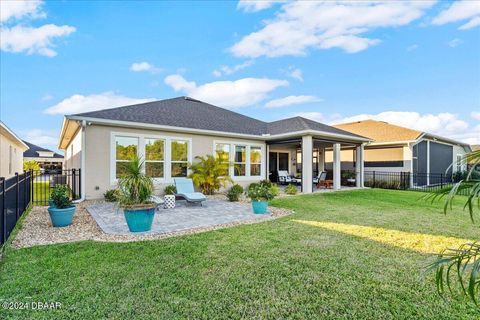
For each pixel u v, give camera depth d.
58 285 3.21
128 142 10.93
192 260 4.05
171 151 12.05
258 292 3.12
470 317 2.66
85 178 9.89
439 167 21.09
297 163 22.05
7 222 5.05
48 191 14.93
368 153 19.47
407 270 3.75
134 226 5.67
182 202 10.34
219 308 2.78
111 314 2.64
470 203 1.69
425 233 5.71
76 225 6.31
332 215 7.66
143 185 5.87
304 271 3.69
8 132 13.13
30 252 4.31
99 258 4.08
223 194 12.87
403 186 16.52
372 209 8.72
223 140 13.73
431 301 2.95
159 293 3.06
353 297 3.03
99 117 10.19
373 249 4.62
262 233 5.62
